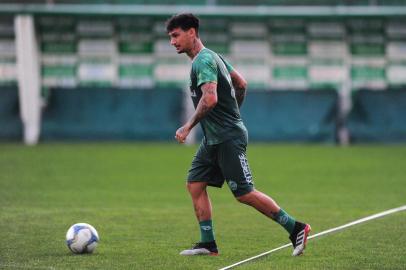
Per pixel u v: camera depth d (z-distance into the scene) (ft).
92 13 314.55
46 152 260.42
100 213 142.41
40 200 159.53
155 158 245.45
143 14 315.99
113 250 106.83
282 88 323.16
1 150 266.16
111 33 322.14
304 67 324.80
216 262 98.84
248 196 100.07
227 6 325.01
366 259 100.01
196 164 103.40
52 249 107.24
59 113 306.55
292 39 324.19
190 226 128.06
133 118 305.94
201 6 323.78
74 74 321.93
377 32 325.01
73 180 193.26
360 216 139.54
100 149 272.51
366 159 244.42
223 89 99.25
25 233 120.47
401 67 324.80
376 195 168.86
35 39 314.35
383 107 306.35
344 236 116.67
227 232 122.31
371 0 327.06
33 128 304.71
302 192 174.29
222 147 99.76
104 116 305.73
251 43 323.78
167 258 101.35
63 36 320.70
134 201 158.92
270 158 247.09
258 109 305.53
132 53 322.96
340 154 260.01
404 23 324.19
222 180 104.37
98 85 323.16
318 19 321.11
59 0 321.52
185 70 322.34
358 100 307.99
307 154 259.80
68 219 134.92
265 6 325.21
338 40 324.80
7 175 201.77
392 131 302.86
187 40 99.55
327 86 325.21
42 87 320.29
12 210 145.38
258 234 120.47
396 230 121.60
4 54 317.63
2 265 96.32
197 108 96.89
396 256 102.01
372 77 325.21
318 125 302.04
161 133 304.30
